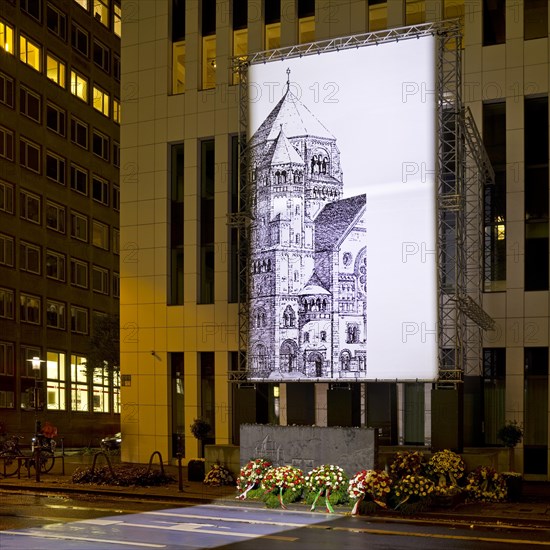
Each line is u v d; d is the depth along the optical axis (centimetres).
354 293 2739
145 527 1706
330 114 2825
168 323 3453
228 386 3312
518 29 3023
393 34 3125
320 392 3161
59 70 6675
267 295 2878
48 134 6469
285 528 1734
